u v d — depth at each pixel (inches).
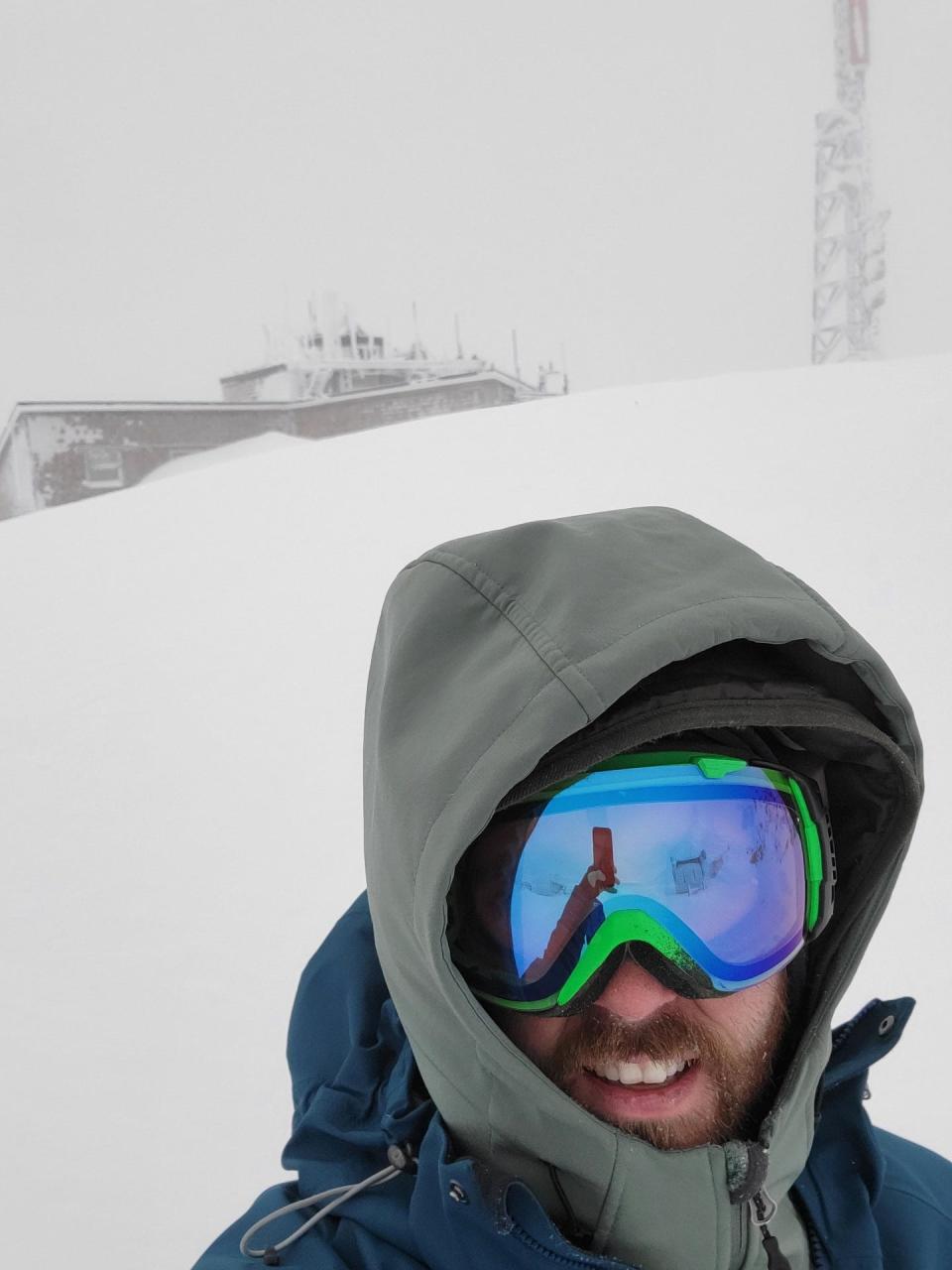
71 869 156.3
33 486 1588.3
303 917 136.4
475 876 30.5
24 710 223.6
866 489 306.2
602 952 29.4
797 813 32.6
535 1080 27.6
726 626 26.8
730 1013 31.7
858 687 32.1
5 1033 114.3
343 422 1796.3
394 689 30.0
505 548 30.8
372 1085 35.5
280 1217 32.9
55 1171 91.0
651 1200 29.1
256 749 195.9
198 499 378.0
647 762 30.6
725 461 366.6
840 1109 38.7
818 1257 35.4
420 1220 29.6
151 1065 106.7
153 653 252.4
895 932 115.0
